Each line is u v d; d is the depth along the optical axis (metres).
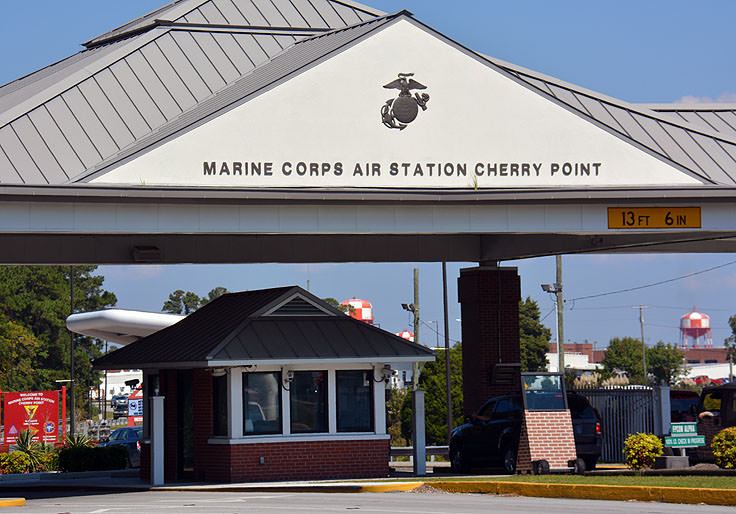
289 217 24.00
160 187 22.89
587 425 27.72
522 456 24.83
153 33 27.75
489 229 24.91
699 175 25.86
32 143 23.36
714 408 28.03
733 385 27.73
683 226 25.50
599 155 25.59
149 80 26.28
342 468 27.58
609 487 18.78
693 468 21.84
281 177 23.86
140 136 24.48
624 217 25.33
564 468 24.48
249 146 23.70
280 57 28.17
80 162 23.31
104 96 25.23
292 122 23.98
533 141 25.33
